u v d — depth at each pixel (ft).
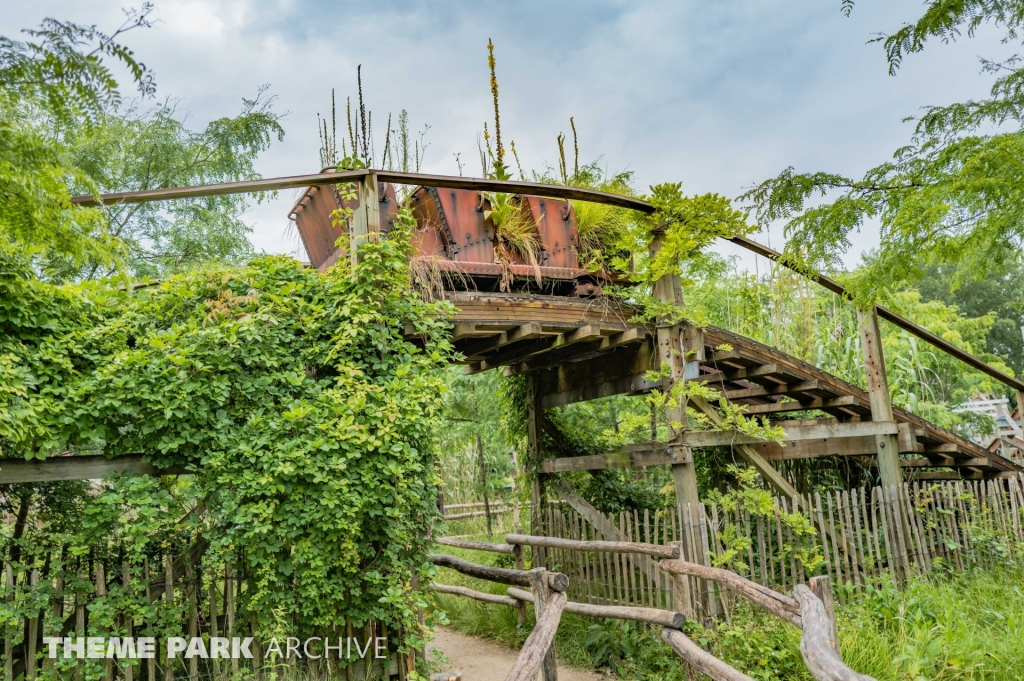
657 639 19.20
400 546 15.88
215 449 15.07
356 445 15.44
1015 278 81.05
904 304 48.47
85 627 14.29
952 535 25.44
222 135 36.01
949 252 19.76
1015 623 17.87
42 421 13.60
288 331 16.56
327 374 16.99
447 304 17.47
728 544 19.70
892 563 23.09
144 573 14.93
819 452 26.86
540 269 20.34
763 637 16.99
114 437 14.61
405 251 17.40
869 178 20.30
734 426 21.66
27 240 12.24
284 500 15.10
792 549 21.21
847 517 22.50
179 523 14.94
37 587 13.50
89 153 31.01
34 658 13.43
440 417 17.33
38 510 15.33
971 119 18.79
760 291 33.88
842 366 36.24
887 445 25.45
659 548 17.07
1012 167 16.89
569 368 26.08
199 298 16.72
